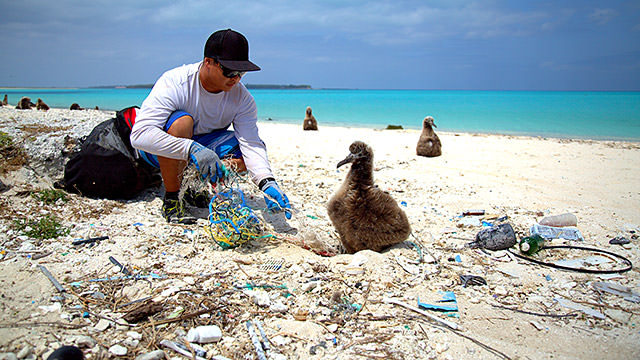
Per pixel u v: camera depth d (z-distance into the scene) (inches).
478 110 705.6
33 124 117.8
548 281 77.3
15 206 94.1
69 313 61.8
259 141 96.3
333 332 61.6
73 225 88.7
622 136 327.0
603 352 59.5
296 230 96.3
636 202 120.8
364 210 85.7
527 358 58.0
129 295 67.1
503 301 70.7
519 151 208.5
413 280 75.8
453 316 66.3
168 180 93.8
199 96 90.7
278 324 62.4
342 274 76.2
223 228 82.6
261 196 117.0
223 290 69.3
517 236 96.7
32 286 67.2
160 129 87.0
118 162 101.3
